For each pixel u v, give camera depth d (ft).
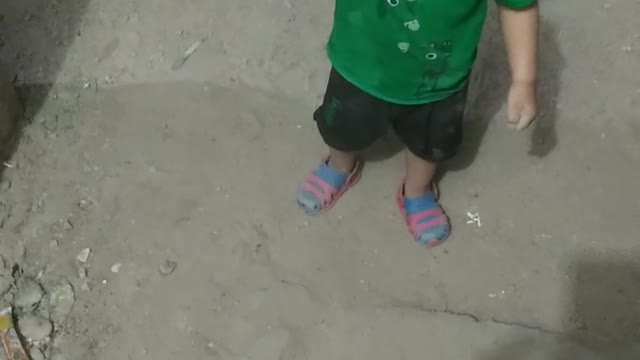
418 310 6.31
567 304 6.39
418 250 6.68
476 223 6.80
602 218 6.78
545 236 6.72
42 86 7.57
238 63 7.68
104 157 7.19
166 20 7.91
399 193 6.84
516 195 6.91
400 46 5.18
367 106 5.65
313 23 7.86
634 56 7.57
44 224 6.82
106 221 6.86
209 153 7.20
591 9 7.82
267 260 6.65
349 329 6.28
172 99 7.51
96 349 6.29
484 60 7.51
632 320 6.29
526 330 6.17
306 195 6.80
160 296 6.50
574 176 6.98
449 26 5.02
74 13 7.91
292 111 7.42
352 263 6.63
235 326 6.34
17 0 7.91
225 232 6.79
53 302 6.47
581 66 7.52
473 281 6.53
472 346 6.12
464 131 7.22
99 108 7.47
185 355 6.24
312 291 6.48
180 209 6.91
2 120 7.04
